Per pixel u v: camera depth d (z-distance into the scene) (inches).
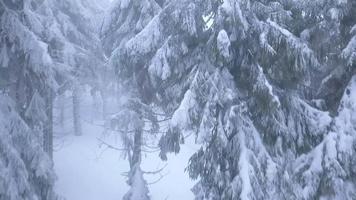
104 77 925.8
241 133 416.2
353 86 418.3
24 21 516.4
